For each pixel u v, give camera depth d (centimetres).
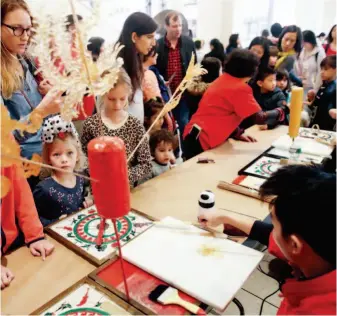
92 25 53
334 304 56
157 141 152
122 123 129
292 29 273
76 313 65
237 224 89
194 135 166
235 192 112
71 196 116
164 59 255
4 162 53
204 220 90
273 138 169
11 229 85
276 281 81
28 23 94
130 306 66
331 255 55
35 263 80
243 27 530
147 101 180
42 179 121
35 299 69
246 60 155
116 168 56
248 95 155
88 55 55
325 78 211
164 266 74
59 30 51
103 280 72
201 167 134
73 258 81
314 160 134
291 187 58
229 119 161
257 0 525
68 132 113
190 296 67
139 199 109
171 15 244
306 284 59
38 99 127
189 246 81
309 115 222
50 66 53
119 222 93
